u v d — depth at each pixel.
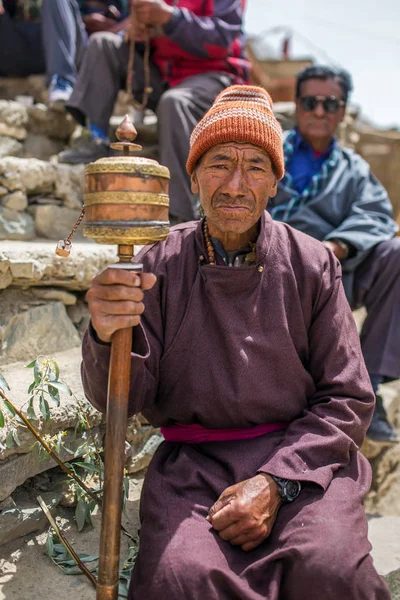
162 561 1.53
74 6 3.67
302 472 1.67
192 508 1.67
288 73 6.23
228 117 1.71
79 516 1.97
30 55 3.96
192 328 1.79
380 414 2.88
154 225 1.45
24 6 4.03
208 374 1.78
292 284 1.82
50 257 2.45
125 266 1.47
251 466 1.74
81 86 3.30
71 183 3.16
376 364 2.83
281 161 1.79
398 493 3.33
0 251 2.35
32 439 1.96
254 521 1.59
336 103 2.95
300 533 1.58
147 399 1.80
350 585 1.51
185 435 1.90
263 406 1.80
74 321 2.66
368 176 3.06
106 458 1.51
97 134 3.38
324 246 1.93
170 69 3.58
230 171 1.72
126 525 2.08
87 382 1.67
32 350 2.46
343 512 1.63
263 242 1.79
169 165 3.15
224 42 3.40
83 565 1.77
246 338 1.76
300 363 1.81
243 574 1.54
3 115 3.30
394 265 2.79
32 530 1.94
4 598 1.70
